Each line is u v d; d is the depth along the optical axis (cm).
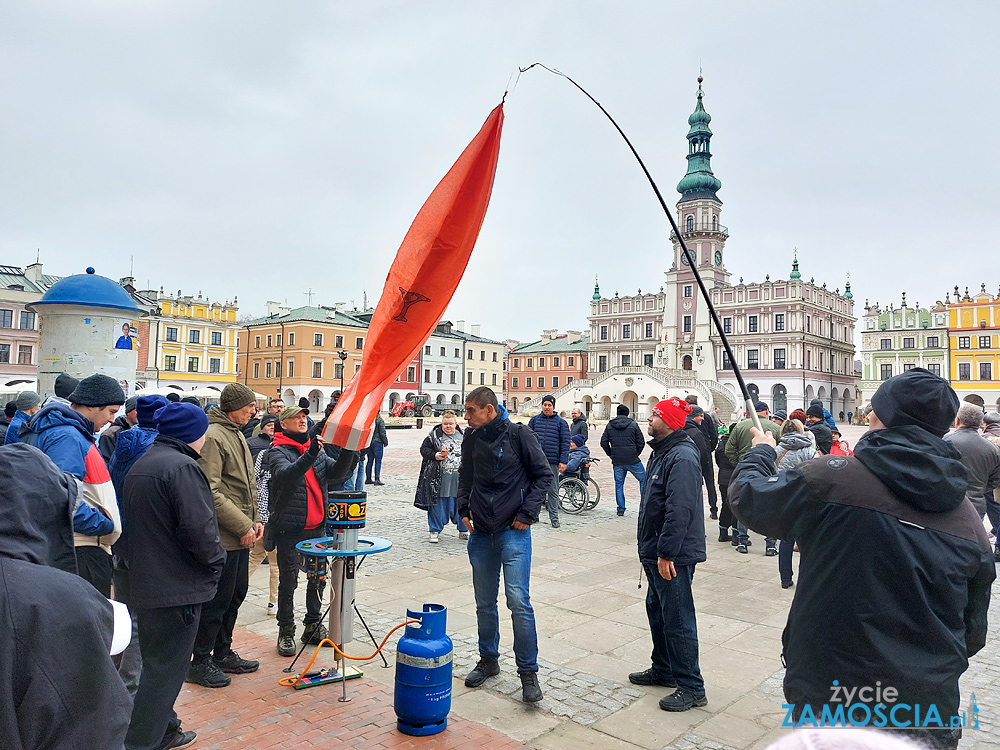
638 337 8244
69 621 159
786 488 231
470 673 467
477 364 8694
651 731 398
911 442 217
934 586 207
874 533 210
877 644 204
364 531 1039
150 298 5962
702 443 1038
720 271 7606
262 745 372
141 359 5834
